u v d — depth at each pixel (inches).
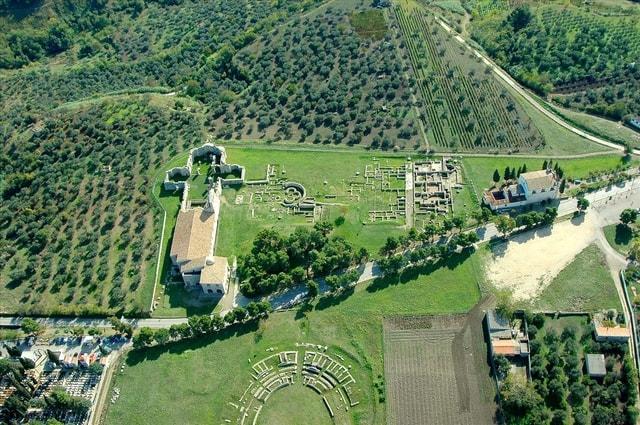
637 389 6781.5
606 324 7372.1
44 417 7091.5
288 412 7007.9
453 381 7135.8
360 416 6929.1
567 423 6579.7
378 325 7780.5
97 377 7450.8
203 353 7608.3
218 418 7003.0
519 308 7741.1
